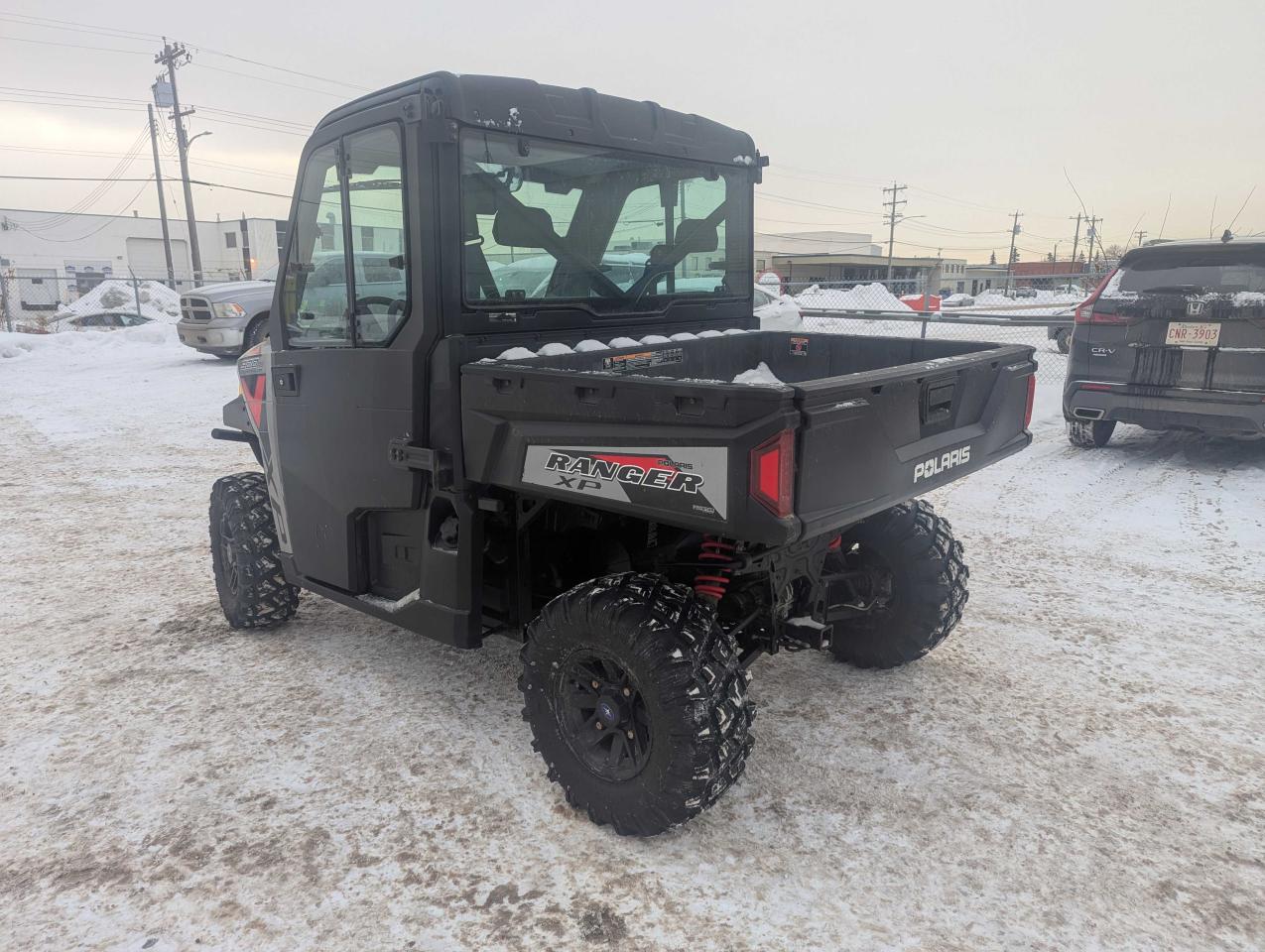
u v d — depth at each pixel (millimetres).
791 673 3604
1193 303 6238
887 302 18875
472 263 2799
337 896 2297
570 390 2418
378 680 3598
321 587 3541
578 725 2611
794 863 2426
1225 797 2723
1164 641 3873
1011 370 3127
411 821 2627
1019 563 4895
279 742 3102
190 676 3641
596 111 3078
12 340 17109
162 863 2439
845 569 3561
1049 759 2951
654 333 3451
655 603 2412
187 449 8484
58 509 6414
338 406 3160
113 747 3076
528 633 2691
